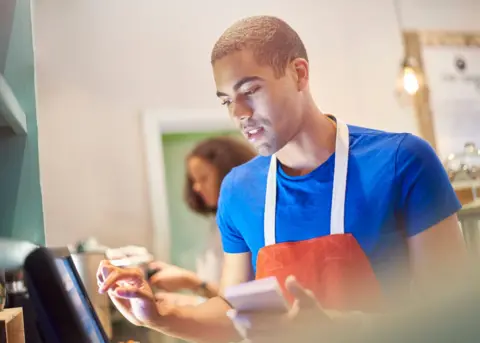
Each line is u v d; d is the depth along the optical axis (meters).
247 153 2.01
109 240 1.92
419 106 2.25
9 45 1.18
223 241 1.59
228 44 1.44
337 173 1.39
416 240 1.31
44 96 1.94
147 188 1.96
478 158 2.22
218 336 1.32
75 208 1.91
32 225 1.15
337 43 2.21
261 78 1.42
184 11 2.08
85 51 1.99
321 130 1.43
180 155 2.00
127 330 1.53
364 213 1.35
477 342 0.28
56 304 0.62
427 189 1.30
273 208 1.46
